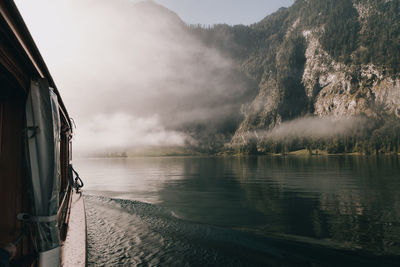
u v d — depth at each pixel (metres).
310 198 20.91
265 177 40.12
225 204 18.09
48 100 4.19
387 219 13.78
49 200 4.14
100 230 11.01
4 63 3.47
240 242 9.55
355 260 8.00
